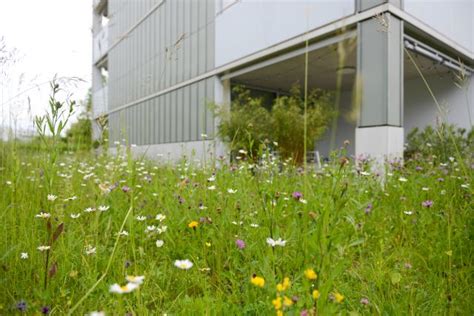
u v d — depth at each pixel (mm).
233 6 8906
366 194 2623
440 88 9680
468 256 1718
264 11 7980
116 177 3117
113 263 1623
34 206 2164
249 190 2533
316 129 6992
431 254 1755
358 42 5855
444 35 7043
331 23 6367
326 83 11109
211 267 1721
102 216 2234
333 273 1043
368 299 1360
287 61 8453
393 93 5555
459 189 2637
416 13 6195
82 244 1789
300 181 2963
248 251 1675
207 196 2428
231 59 9008
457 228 2014
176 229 2014
